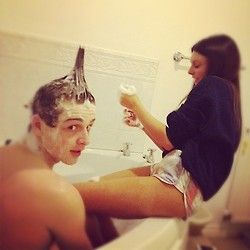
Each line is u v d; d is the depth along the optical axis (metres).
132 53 1.30
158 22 1.29
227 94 1.21
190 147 1.16
